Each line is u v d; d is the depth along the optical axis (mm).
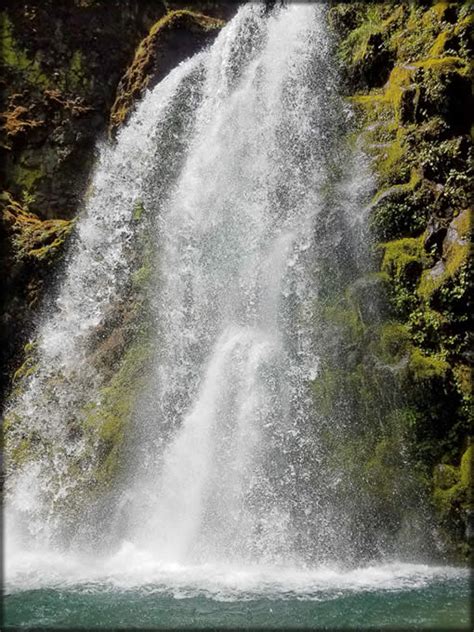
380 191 9062
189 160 11875
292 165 10211
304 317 8742
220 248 10250
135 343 10422
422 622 5426
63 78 14562
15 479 9992
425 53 9641
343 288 8672
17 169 13805
